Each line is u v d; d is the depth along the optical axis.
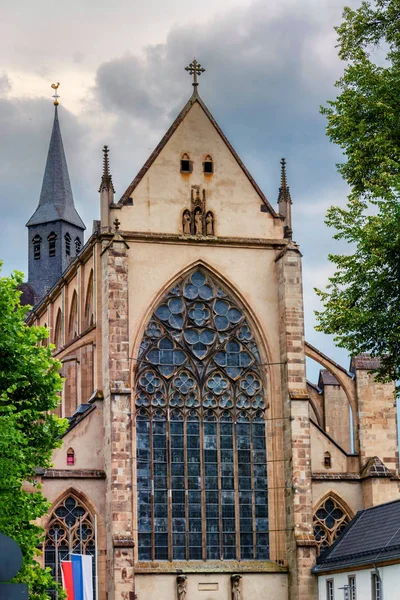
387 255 63.88
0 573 22.11
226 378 94.19
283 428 93.75
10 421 57.59
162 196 95.62
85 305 103.00
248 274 96.12
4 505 58.00
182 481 91.38
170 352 93.38
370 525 86.38
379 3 74.44
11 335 63.69
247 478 92.88
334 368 98.25
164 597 88.19
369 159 69.75
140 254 93.94
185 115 97.81
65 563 73.00
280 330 95.50
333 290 68.12
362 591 81.00
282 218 97.81
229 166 97.69
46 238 160.00
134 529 89.38
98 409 90.81
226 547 91.06
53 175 162.50
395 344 65.75
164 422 92.12
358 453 96.38
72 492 88.56
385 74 71.62
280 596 90.38
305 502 90.88
